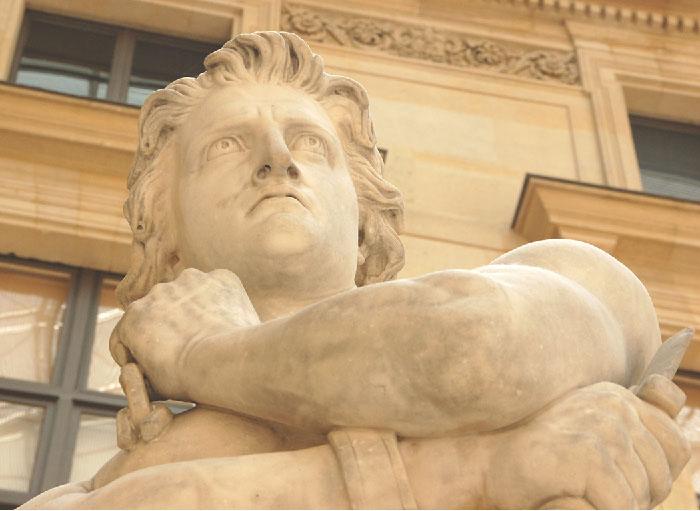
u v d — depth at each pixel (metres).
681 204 10.02
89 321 8.98
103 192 9.55
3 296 9.07
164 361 2.27
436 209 10.09
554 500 1.97
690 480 8.43
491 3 12.11
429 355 1.97
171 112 2.96
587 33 12.22
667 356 2.22
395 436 2.05
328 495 2.00
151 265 2.89
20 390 8.36
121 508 1.97
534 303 2.09
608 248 9.84
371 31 11.52
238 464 2.03
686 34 12.45
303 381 2.05
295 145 2.80
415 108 10.94
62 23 11.27
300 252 2.59
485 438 2.04
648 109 12.04
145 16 11.44
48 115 9.64
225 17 11.49
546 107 11.34
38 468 8.00
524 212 9.91
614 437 2.01
